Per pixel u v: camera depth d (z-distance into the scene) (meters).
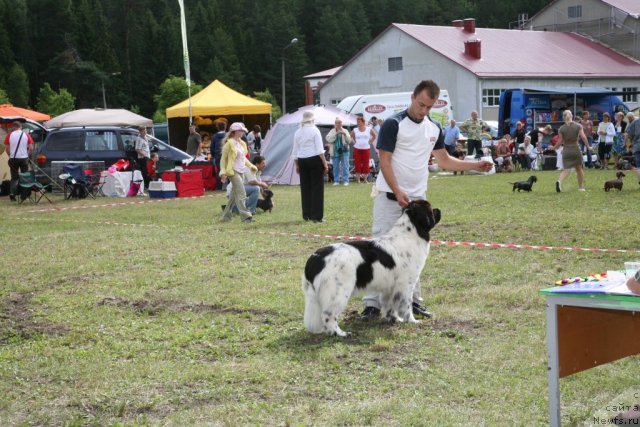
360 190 19.95
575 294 3.67
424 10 104.50
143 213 16.06
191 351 5.79
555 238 10.53
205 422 4.30
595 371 4.96
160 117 75.06
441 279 8.00
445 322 6.39
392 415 4.31
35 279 8.91
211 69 93.25
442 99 30.70
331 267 6.01
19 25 94.19
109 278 8.78
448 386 4.79
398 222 6.38
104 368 5.38
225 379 5.05
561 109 31.56
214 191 21.80
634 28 50.94
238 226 13.27
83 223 14.55
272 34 98.62
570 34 52.66
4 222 14.95
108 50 94.81
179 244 11.16
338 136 22.27
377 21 108.19
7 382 5.14
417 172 6.62
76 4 102.62
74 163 20.94
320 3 107.88
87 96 92.69
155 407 4.61
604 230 11.00
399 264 6.24
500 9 95.88
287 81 98.62
